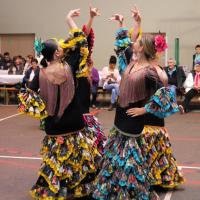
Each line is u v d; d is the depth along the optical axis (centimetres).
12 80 1489
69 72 460
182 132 972
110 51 1781
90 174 474
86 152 470
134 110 427
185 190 536
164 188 540
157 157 513
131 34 525
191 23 1703
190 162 684
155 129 509
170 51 1720
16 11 1850
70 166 464
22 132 962
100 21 1780
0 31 1873
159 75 446
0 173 617
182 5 1706
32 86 456
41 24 1830
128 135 435
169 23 1720
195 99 1455
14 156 721
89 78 511
